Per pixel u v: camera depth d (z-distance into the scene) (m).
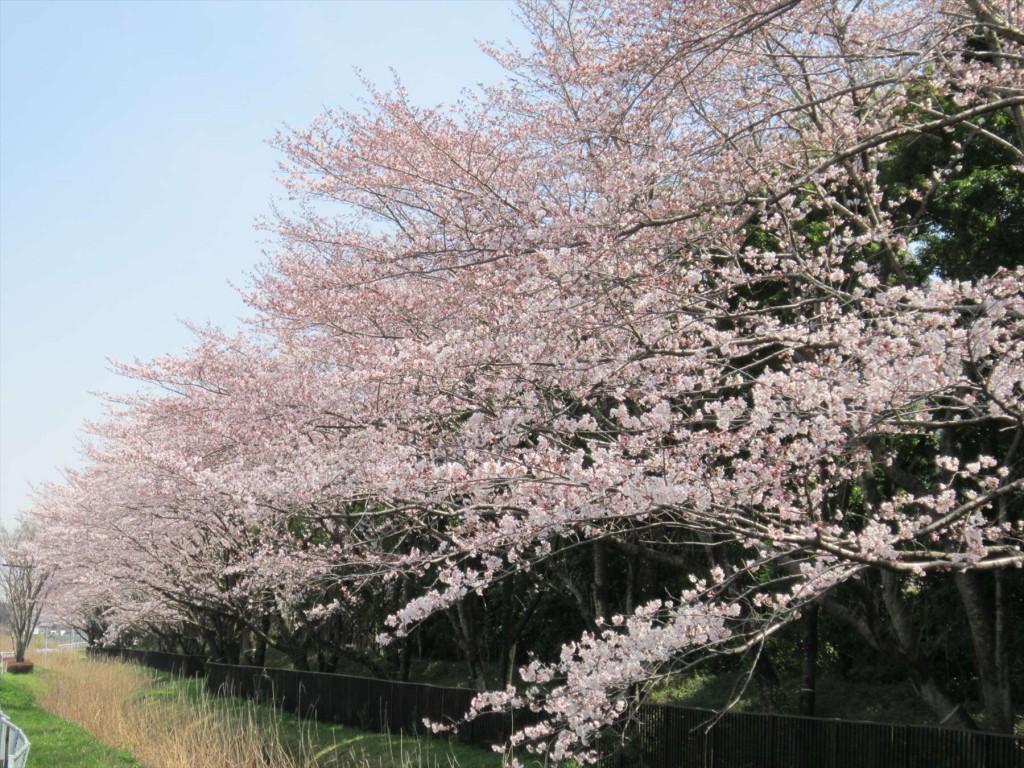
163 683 26.25
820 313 7.41
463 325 9.51
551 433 7.33
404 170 9.54
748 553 11.52
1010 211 9.95
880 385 5.26
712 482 5.53
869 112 8.70
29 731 18.98
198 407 12.45
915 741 8.14
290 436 10.63
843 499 9.41
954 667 11.88
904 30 8.38
